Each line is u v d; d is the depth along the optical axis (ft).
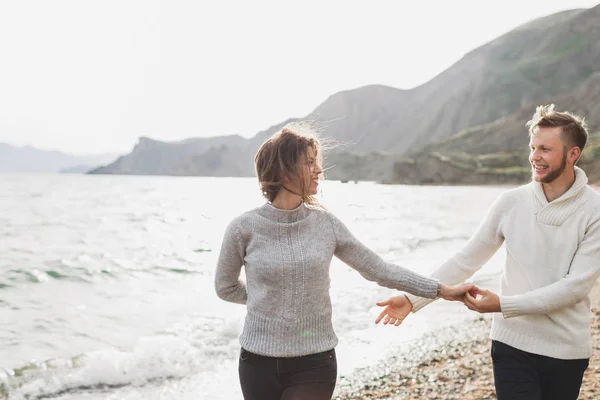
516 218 8.71
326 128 8.43
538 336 8.28
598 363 17.66
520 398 8.21
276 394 7.82
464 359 20.45
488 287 34.65
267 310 7.67
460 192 285.43
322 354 7.77
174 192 256.32
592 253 8.00
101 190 264.31
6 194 199.52
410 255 52.34
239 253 8.00
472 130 557.33
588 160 239.30
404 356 20.98
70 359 20.10
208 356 20.76
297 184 7.87
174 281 40.42
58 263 49.65
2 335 23.62
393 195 240.94
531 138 8.50
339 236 8.22
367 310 28.55
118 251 60.03
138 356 20.53
